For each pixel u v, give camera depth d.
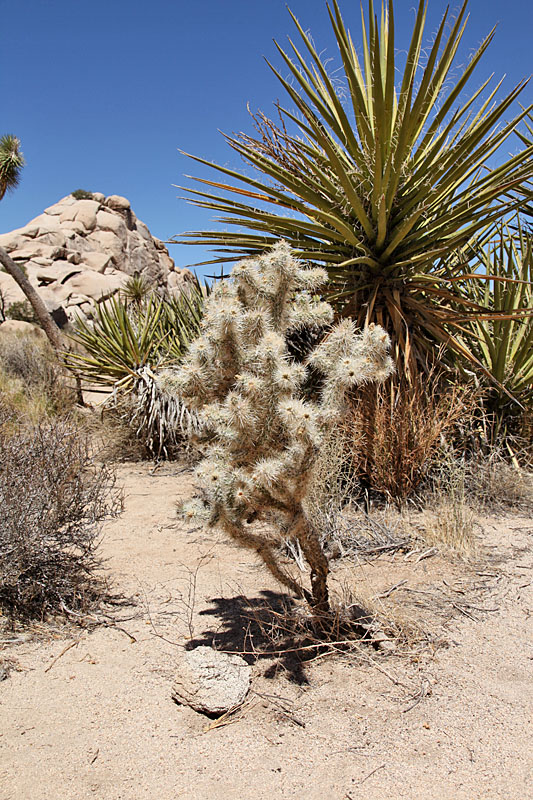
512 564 3.54
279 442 2.45
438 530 3.97
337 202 5.13
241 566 3.53
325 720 2.05
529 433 5.71
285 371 2.31
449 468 4.65
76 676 2.31
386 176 4.54
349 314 5.28
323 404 2.48
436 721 2.04
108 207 39.28
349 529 3.96
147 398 6.90
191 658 2.22
